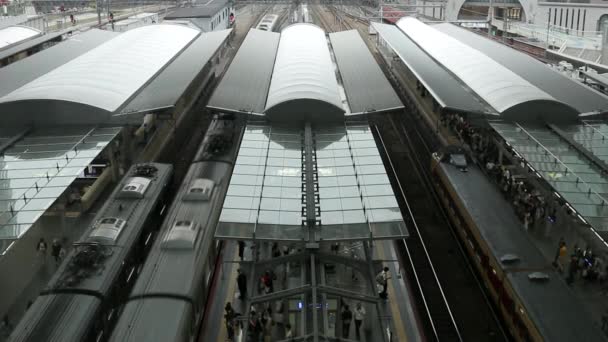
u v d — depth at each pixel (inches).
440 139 1690.5
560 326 785.6
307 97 1384.1
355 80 1804.9
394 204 971.9
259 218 925.2
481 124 1508.4
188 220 1012.5
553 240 1159.0
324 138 1294.3
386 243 1198.9
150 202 1110.4
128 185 1139.3
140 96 1568.7
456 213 1219.2
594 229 934.4
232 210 948.0
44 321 756.6
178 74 1800.0
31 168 1118.4
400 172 1635.1
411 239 1270.9
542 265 936.9
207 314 967.0
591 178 1108.5
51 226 1231.5
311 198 981.2
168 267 893.2
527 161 1186.0
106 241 947.3
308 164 1124.5
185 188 1149.7
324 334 753.6
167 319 778.8
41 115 1347.2
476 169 1339.8
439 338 964.0
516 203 1270.9
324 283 826.8
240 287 991.0
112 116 1378.0
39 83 1496.1
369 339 892.0
